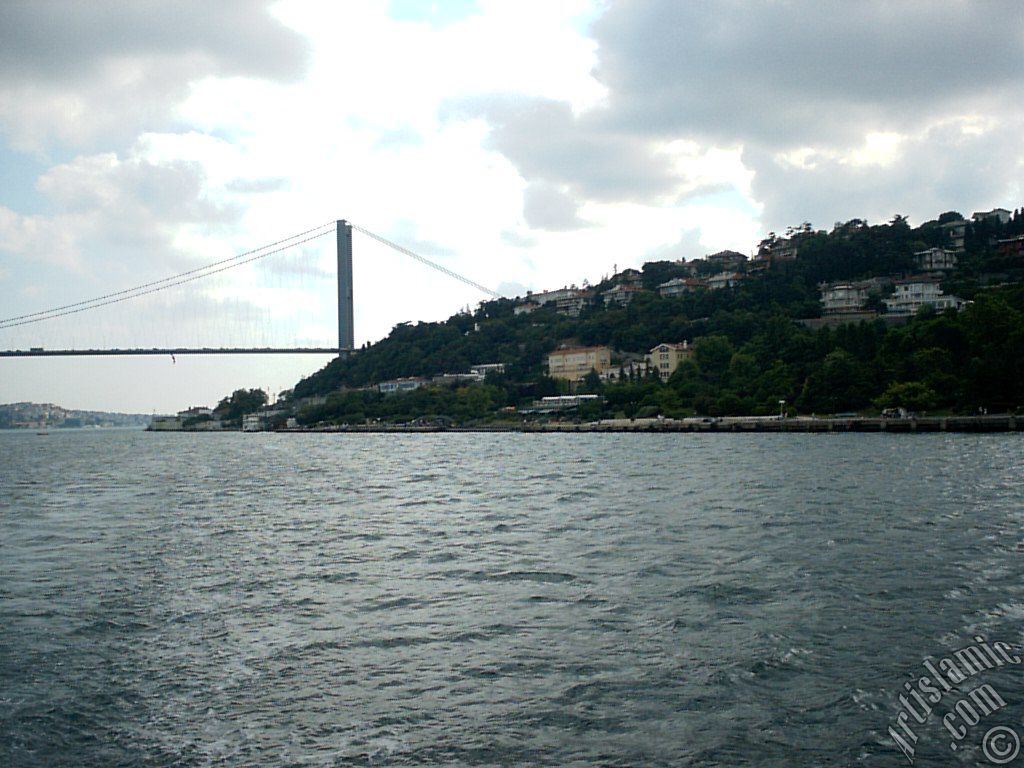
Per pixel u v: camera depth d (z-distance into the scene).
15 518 57.06
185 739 19.64
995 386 134.88
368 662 24.19
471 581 33.31
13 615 29.75
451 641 25.78
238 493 71.31
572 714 20.39
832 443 111.00
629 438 153.00
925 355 150.62
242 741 19.50
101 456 152.25
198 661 24.58
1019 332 137.25
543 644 25.20
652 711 20.41
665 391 198.75
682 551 37.31
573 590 31.20
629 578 32.62
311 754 18.86
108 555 41.09
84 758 18.83
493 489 68.25
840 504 49.56
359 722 20.33
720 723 19.72
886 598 28.42
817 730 19.31
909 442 106.19
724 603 28.56
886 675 21.98
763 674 22.30
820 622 26.16
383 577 34.56
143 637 26.98
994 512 44.53
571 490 64.62
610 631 26.14
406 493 67.75
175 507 61.12
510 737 19.38
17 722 20.58
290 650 25.39
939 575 31.19
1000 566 32.31
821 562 33.94
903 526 41.19
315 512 56.28
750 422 160.25
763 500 53.00
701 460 89.88
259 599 31.47
